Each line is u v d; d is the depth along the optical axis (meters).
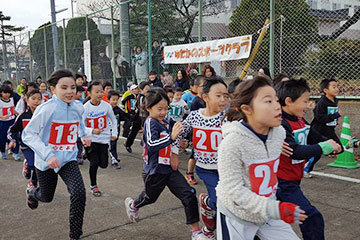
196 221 3.35
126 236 3.67
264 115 2.03
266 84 2.07
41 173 3.55
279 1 7.68
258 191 2.13
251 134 2.09
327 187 5.05
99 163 5.13
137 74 11.24
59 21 14.43
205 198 3.24
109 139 5.31
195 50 9.07
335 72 7.39
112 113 5.41
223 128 2.20
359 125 7.00
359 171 5.82
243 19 8.31
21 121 4.82
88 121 5.20
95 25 12.88
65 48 14.38
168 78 9.78
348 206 4.32
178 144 3.52
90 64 13.16
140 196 3.65
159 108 3.52
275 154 2.19
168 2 10.30
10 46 18.77
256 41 7.95
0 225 4.08
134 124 7.58
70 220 3.33
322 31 7.81
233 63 8.38
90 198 4.92
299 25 7.62
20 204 4.79
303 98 2.86
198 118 3.45
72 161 3.54
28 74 17.47
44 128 3.45
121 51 11.62
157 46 10.41
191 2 10.10
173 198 4.79
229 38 8.25
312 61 7.56
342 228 3.71
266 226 2.28
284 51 7.74
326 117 5.58
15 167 6.99
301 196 2.81
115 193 5.14
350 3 8.41
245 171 2.12
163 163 3.47
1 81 20.39
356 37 7.62
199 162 3.44
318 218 2.73
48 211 4.48
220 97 3.33
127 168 6.65
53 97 3.52
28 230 3.92
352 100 7.23
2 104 7.52
